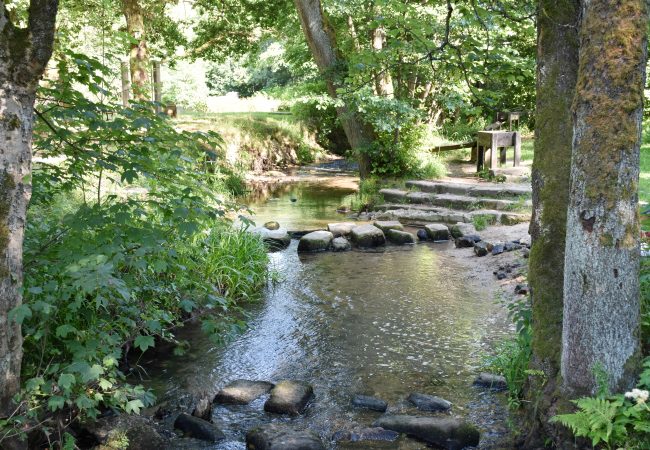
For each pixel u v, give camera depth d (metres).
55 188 4.68
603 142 3.22
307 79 23.31
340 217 12.99
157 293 5.38
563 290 3.80
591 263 3.31
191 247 6.57
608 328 3.31
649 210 5.47
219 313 6.90
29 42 3.44
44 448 3.85
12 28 3.44
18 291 3.54
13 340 3.53
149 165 4.40
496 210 11.87
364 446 4.12
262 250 8.73
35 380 3.55
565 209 3.99
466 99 13.95
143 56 15.34
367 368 5.42
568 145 4.02
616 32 3.17
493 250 9.30
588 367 3.38
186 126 19.48
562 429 3.53
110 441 3.93
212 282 7.28
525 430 4.01
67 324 3.85
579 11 3.96
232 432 4.36
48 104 4.38
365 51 6.24
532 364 3.97
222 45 20.27
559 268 3.99
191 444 4.21
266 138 22.23
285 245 10.54
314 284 8.18
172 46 19.75
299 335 6.29
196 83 25.77
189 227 4.13
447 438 4.07
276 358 5.71
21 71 3.43
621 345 3.33
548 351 3.85
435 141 19.23
